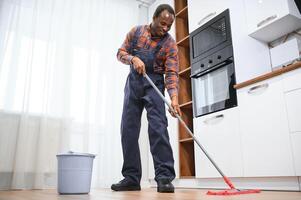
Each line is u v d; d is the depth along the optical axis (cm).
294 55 236
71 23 306
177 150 296
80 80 302
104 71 322
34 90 271
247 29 245
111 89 322
